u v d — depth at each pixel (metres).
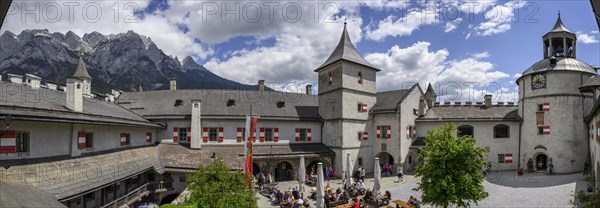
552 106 37.75
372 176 39.44
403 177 37.91
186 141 36.50
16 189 8.13
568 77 37.28
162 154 32.84
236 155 34.59
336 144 39.81
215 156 33.47
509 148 41.22
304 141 41.09
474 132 41.94
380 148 42.03
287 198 25.95
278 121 39.56
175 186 30.56
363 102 42.03
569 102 37.03
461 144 19.64
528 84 40.19
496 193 28.53
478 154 20.05
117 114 27.89
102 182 19.31
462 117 42.38
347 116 39.69
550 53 39.28
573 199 24.97
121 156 25.11
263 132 38.59
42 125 17.89
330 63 40.94
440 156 19.52
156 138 36.50
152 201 28.42
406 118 41.38
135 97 42.84
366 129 42.16
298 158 37.16
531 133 39.53
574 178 32.69
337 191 27.84
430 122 42.94
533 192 28.11
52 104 20.80
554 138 37.38
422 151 20.94
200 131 36.31
